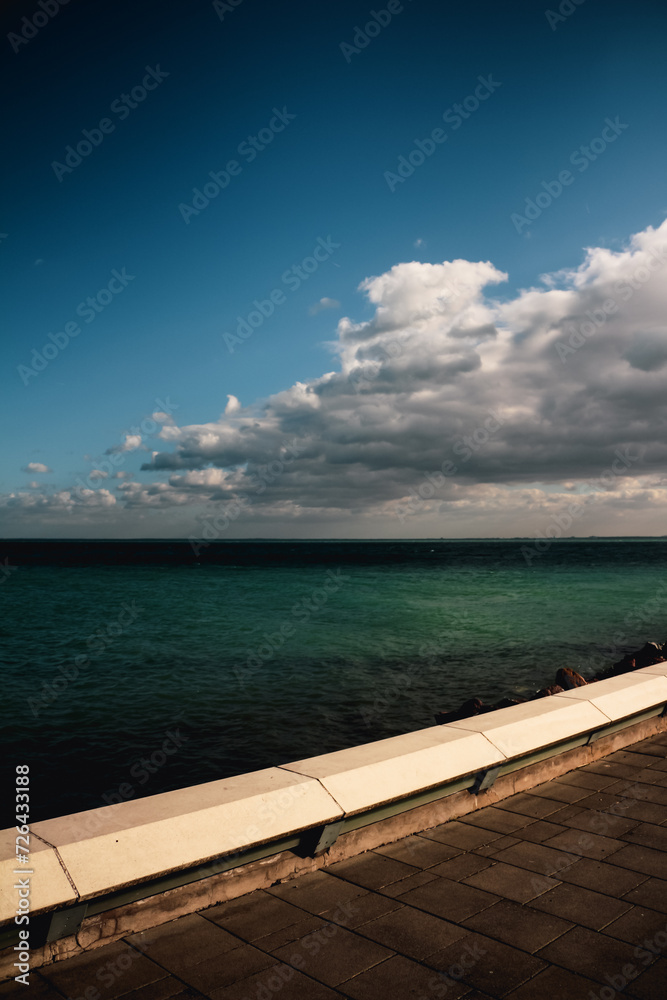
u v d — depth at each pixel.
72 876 2.59
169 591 44.06
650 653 16.52
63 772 10.38
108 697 15.09
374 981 2.49
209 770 10.47
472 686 16.22
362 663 19.16
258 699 14.92
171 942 2.78
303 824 3.24
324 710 13.98
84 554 123.75
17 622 28.58
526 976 2.52
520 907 3.04
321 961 2.62
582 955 2.66
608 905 3.04
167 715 13.56
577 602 36.03
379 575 61.25
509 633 24.83
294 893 3.21
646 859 3.50
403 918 2.96
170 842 2.90
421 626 26.78
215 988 2.45
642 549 164.88
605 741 5.39
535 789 4.64
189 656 20.36
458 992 2.43
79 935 2.70
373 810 3.65
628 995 2.40
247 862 3.22
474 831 3.94
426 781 3.82
